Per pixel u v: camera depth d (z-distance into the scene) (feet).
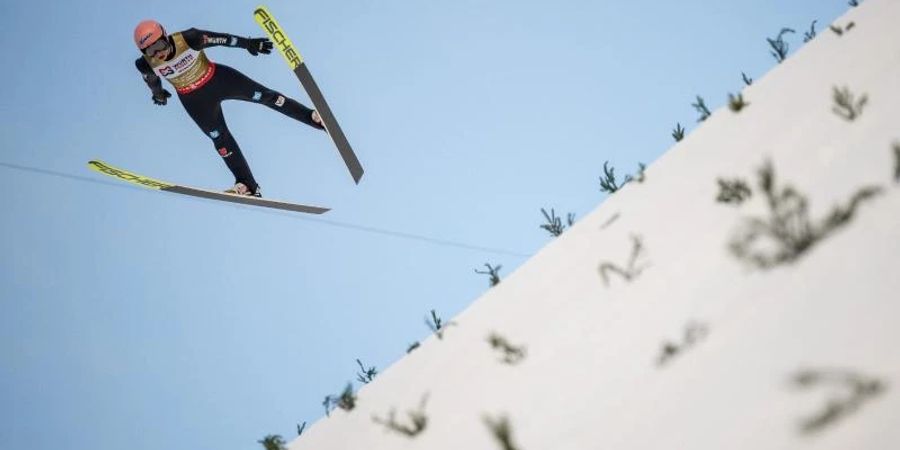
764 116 6.72
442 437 5.59
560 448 4.32
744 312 4.15
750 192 5.35
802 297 3.86
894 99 5.10
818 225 4.28
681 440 3.60
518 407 5.15
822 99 6.12
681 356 4.23
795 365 3.46
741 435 3.35
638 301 5.21
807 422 3.15
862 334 3.33
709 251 5.07
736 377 3.70
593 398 4.54
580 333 5.47
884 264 3.59
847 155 4.83
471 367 6.41
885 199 4.06
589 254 6.69
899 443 2.73
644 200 6.90
